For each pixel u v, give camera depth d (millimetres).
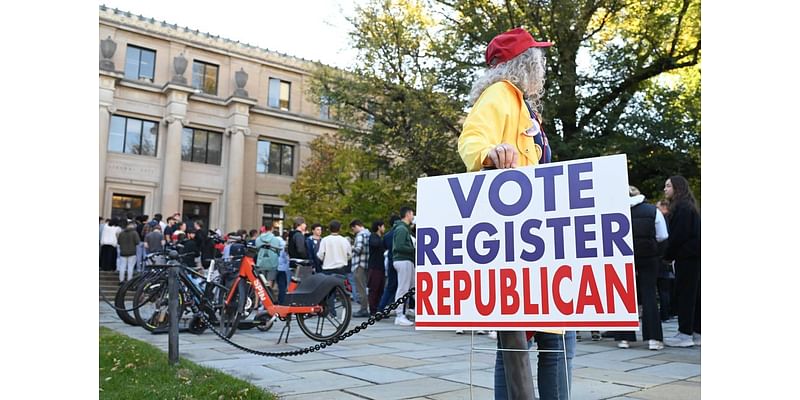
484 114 1767
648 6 13289
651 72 13625
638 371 4094
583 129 13477
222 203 26625
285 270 10359
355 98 16719
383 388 3457
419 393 3307
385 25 15484
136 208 24734
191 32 26938
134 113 24844
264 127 28078
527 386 1558
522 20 13039
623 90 13742
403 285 8016
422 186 1683
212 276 7258
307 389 3426
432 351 5219
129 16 25484
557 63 12945
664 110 13727
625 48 13570
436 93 14500
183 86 25328
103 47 24078
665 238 5508
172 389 3184
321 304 6164
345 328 6109
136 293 6707
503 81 1905
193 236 12586
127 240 13750
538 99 2146
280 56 29234
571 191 1472
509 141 1813
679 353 5055
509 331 1573
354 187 20203
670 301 8188
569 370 1977
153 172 25047
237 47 28062
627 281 1375
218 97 26891
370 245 9180
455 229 1607
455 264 1591
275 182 28266
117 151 24406
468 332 6871
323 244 9188
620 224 1403
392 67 15633
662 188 14297
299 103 29484
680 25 13383
